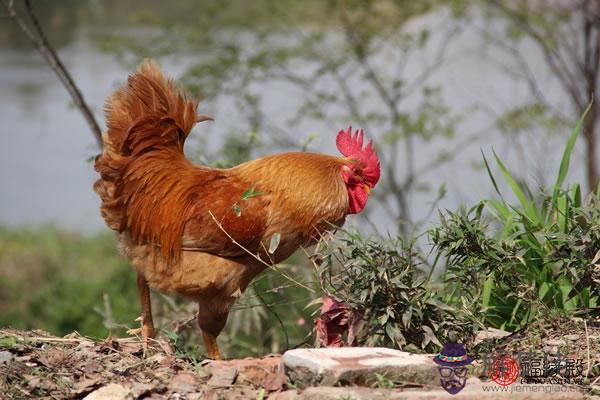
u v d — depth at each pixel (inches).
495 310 261.3
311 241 256.2
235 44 561.9
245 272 245.9
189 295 246.2
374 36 584.4
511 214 271.9
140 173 243.4
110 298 531.5
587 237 233.6
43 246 740.7
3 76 1535.4
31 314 557.3
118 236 253.0
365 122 576.4
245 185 247.3
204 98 550.3
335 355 210.5
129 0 1578.5
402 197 557.6
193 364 229.5
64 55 1395.2
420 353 231.1
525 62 663.1
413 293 229.8
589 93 537.3
